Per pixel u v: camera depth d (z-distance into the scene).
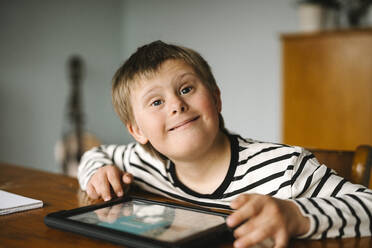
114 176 0.85
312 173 0.73
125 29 3.74
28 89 3.00
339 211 0.56
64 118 3.25
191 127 0.72
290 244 0.55
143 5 3.59
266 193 0.76
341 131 2.21
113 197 0.85
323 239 0.56
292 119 2.36
